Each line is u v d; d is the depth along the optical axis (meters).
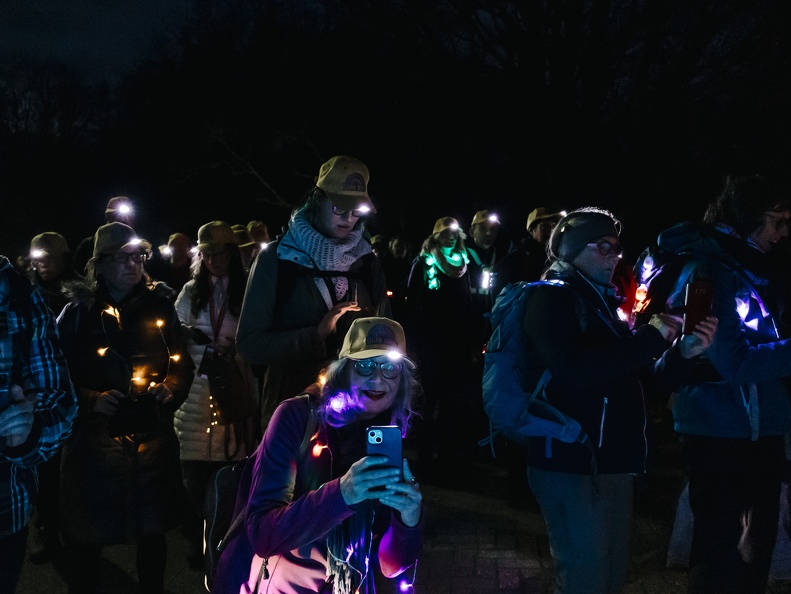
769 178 3.86
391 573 2.66
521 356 3.38
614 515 3.30
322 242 3.81
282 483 2.61
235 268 5.14
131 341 4.17
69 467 4.11
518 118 20.36
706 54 18.62
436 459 7.37
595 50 19.72
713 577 3.74
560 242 3.51
